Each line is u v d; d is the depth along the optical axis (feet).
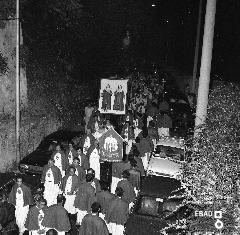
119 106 52.85
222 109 44.50
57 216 28.55
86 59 80.89
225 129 28.73
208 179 19.48
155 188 29.81
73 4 73.10
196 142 27.53
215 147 22.72
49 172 35.86
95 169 41.63
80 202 32.42
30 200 32.55
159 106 67.67
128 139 49.34
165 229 23.44
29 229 29.32
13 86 48.93
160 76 114.21
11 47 49.78
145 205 27.78
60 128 60.64
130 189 32.73
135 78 86.28
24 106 52.24
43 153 44.86
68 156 40.42
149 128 48.80
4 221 31.91
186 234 20.59
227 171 19.84
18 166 43.93
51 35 69.41
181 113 70.18
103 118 54.03
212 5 31.99
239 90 63.21
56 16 72.33
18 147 45.60
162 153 38.75
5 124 46.19
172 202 27.58
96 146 41.42
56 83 64.75
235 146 23.88
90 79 81.10
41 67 61.72
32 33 63.57
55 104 61.41
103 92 53.16
